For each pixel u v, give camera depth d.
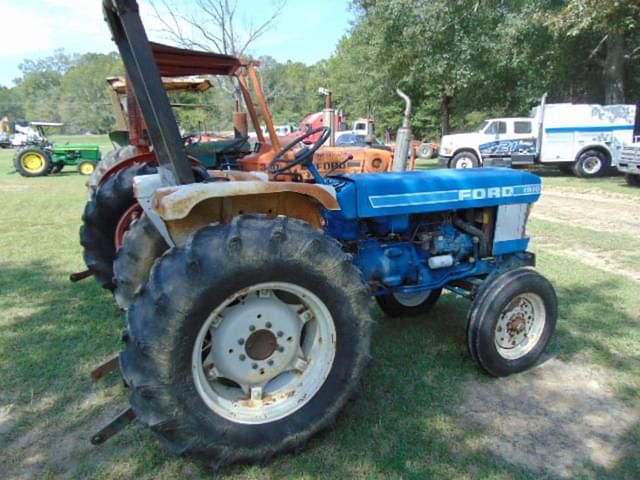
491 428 2.28
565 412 2.41
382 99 19.19
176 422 1.79
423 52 15.20
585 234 6.03
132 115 5.07
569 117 13.16
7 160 21.50
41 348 3.08
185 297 1.73
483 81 16.67
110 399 2.55
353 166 6.81
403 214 2.75
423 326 3.39
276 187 1.99
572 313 3.53
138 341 1.70
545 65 15.82
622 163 10.48
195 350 1.81
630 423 2.32
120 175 3.76
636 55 15.27
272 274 1.87
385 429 2.26
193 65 5.47
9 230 6.61
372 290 2.81
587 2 10.87
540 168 16.38
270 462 2.03
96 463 2.06
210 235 1.82
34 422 2.36
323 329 2.07
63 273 4.64
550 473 1.99
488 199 2.95
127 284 2.86
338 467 2.01
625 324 3.36
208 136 10.31
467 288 2.97
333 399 2.08
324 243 1.97
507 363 2.70
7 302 3.87
